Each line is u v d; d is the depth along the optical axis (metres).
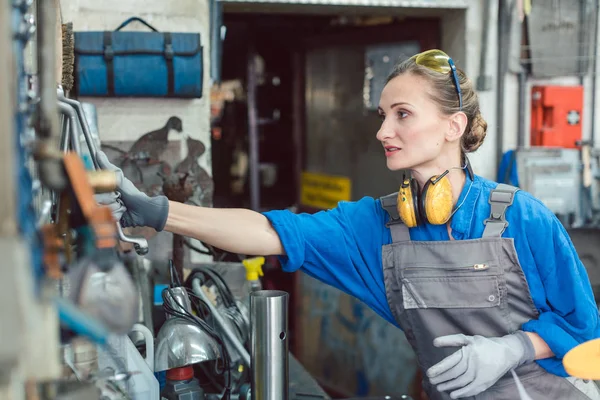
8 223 0.56
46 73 0.77
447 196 1.41
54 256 0.72
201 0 2.63
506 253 1.42
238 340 1.57
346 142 4.01
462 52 3.11
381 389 3.69
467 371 1.35
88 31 2.39
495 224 1.43
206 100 2.65
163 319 1.82
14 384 0.58
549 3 3.13
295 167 4.47
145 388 1.18
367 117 3.79
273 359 1.36
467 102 1.47
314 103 4.32
